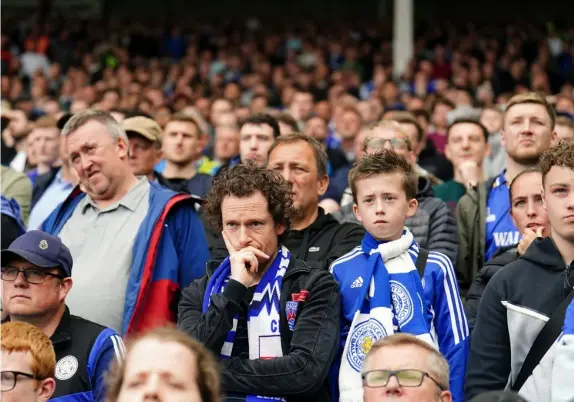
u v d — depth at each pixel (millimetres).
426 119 17859
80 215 9570
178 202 9391
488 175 14375
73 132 9508
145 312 9062
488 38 39844
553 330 7266
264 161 11391
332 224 9508
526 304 7434
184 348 5785
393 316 7867
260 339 7684
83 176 9461
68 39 39219
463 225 10438
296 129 13547
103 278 9141
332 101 25062
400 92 29188
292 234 9414
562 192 7391
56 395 7867
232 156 15516
